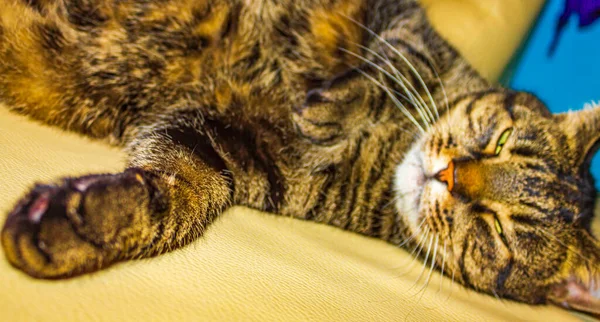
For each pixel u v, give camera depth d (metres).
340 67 0.37
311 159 0.36
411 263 0.38
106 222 0.28
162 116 0.35
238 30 0.35
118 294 0.27
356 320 0.30
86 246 0.27
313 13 0.36
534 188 0.36
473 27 0.43
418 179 0.37
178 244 0.31
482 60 0.43
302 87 0.36
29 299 0.26
